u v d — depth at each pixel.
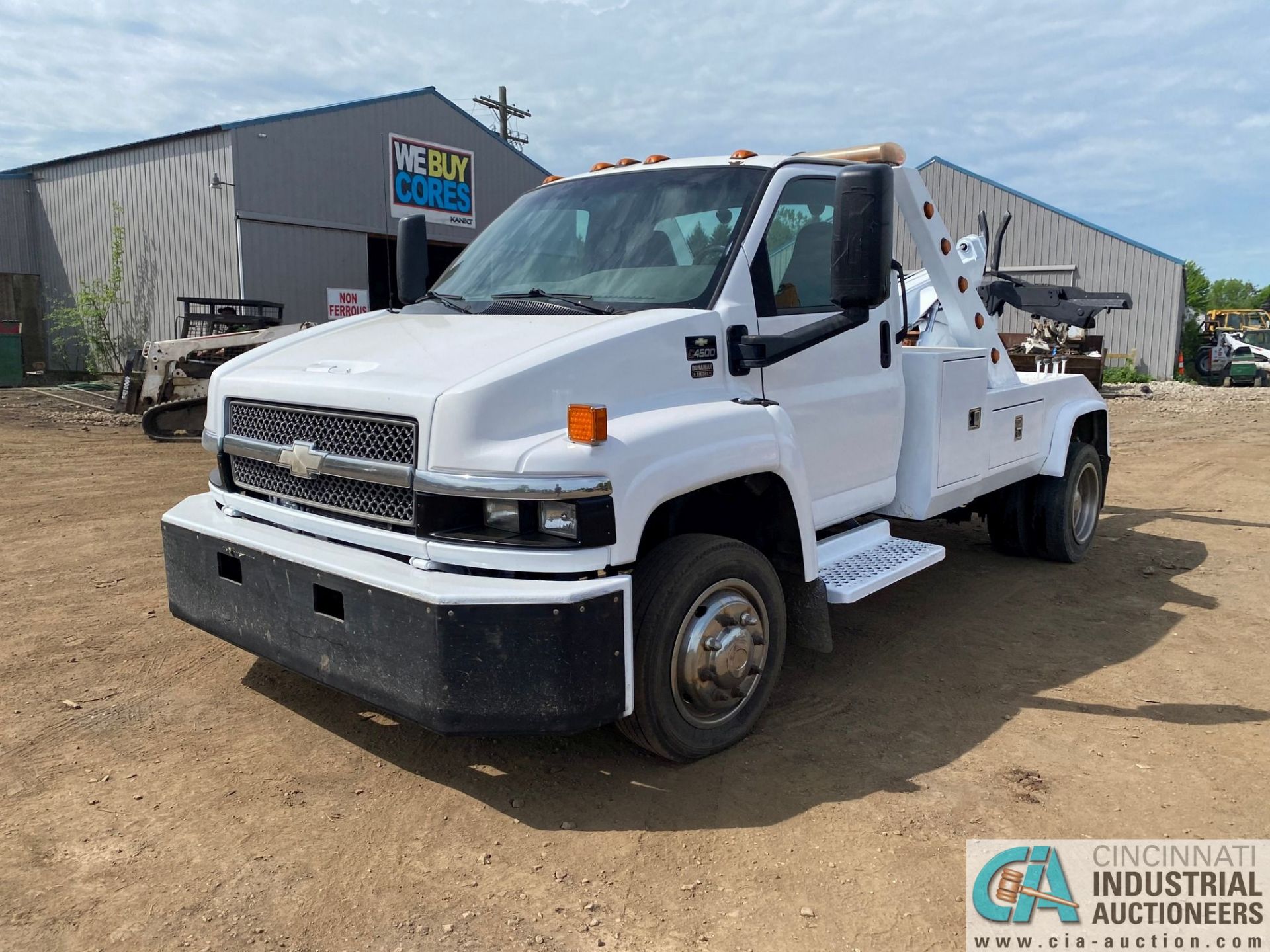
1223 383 31.94
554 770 3.59
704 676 3.52
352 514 3.36
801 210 4.21
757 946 2.60
